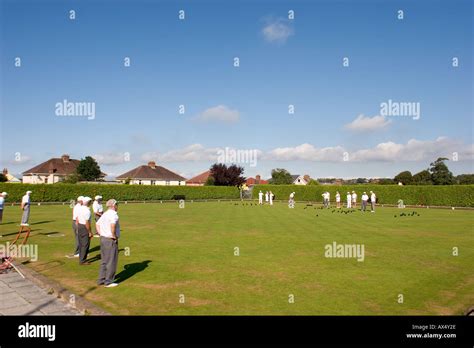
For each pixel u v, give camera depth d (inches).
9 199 1587.1
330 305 274.2
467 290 315.3
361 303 279.3
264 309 264.5
